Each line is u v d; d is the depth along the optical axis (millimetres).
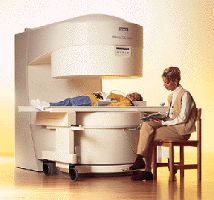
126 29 5270
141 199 4027
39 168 5820
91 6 8547
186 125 5086
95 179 5137
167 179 5184
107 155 5199
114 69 5215
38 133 5840
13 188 4598
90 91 6098
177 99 5152
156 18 8633
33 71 5965
